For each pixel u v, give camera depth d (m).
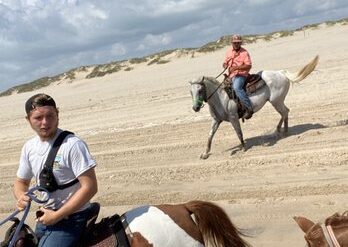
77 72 58.75
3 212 11.30
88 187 4.94
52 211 4.94
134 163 13.46
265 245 7.57
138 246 5.07
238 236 5.33
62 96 40.28
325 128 13.27
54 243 5.05
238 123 12.52
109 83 44.41
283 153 11.80
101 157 14.72
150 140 15.75
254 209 8.95
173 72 41.12
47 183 4.98
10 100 47.38
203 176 11.29
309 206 8.69
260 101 12.74
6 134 23.39
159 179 11.62
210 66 39.47
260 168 11.07
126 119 20.75
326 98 16.97
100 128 19.67
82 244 5.19
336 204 8.61
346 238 3.50
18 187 5.24
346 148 11.27
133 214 5.30
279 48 44.19
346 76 20.58
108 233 5.19
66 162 4.95
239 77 12.48
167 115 19.59
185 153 13.48
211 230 5.25
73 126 21.53
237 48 12.62
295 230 7.89
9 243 5.09
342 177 9.72
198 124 16.67
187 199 10.03
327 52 31.45
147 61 57.72
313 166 10.59
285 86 13.05
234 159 12.05
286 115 13.19
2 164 16.55
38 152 5.04
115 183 11.95
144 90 30.89
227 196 9.77
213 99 12.47
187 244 5.14
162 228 5.13
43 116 4.91
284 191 9.51
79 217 5.14
